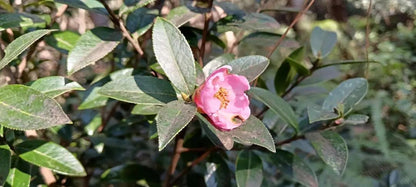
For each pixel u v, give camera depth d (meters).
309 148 0.43
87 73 0.49
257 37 0.40
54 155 0.27
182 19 0.31
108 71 0.44
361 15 1.19
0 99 0.21
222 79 0.24
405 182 0.61
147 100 0.25
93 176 0.49
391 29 1.20
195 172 0.44
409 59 1.09
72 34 0.36
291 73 0.38
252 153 0.33
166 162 0.51
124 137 0.51
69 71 0.27
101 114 0.47
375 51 1.13
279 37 0.40
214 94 0.23
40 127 0.21
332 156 0.30
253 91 0.31
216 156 0.38
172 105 0.23
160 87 0.26
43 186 0.37
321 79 0.41
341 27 1.16
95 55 0.28
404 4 1.12
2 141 0.26
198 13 0.32
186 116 0.22
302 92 0.44
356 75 1.03
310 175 0.33
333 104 0.33
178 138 0.38
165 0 0.39
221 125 0.23
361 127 0.72
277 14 1.00
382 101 0.88
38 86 0.26
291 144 0.43
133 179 0.42
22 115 0.21
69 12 0.45
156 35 0.25
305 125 0.33
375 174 0.63
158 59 0.25
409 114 0.89
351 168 0.62
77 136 0.46
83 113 0.44
